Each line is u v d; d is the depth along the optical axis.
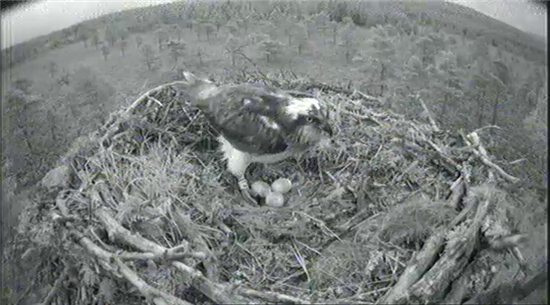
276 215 1.57
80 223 1.39
